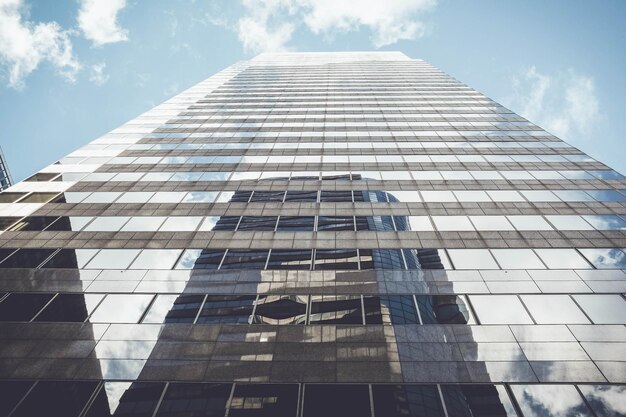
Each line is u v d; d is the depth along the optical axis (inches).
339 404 460.8
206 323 572.4
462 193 919.7
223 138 1286.9
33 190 947.3
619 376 482.3
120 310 597.6
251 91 1920.5
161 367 506.6
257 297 618.2
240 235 778.8
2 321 575.8
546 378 483.8
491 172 1017.5
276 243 749.9
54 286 642.8
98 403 466.3
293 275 661.3
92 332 559.5
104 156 1146.7
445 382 484.1
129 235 781.9
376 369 499.5
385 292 621.6
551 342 529.0
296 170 1053.2
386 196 916.0
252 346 533.0
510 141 1218.6
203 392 475.8
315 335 548.1
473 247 726.5
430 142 1227.2
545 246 721.6
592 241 729.6
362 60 2802.7
